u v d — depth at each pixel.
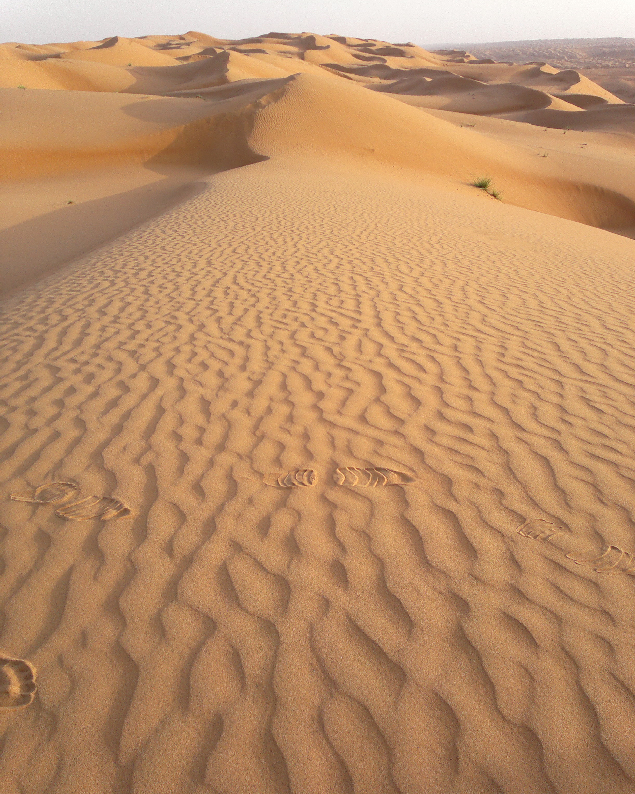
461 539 2.99
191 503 3.25
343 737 2.07
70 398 4.43
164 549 2.92
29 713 2.17
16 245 13.46
